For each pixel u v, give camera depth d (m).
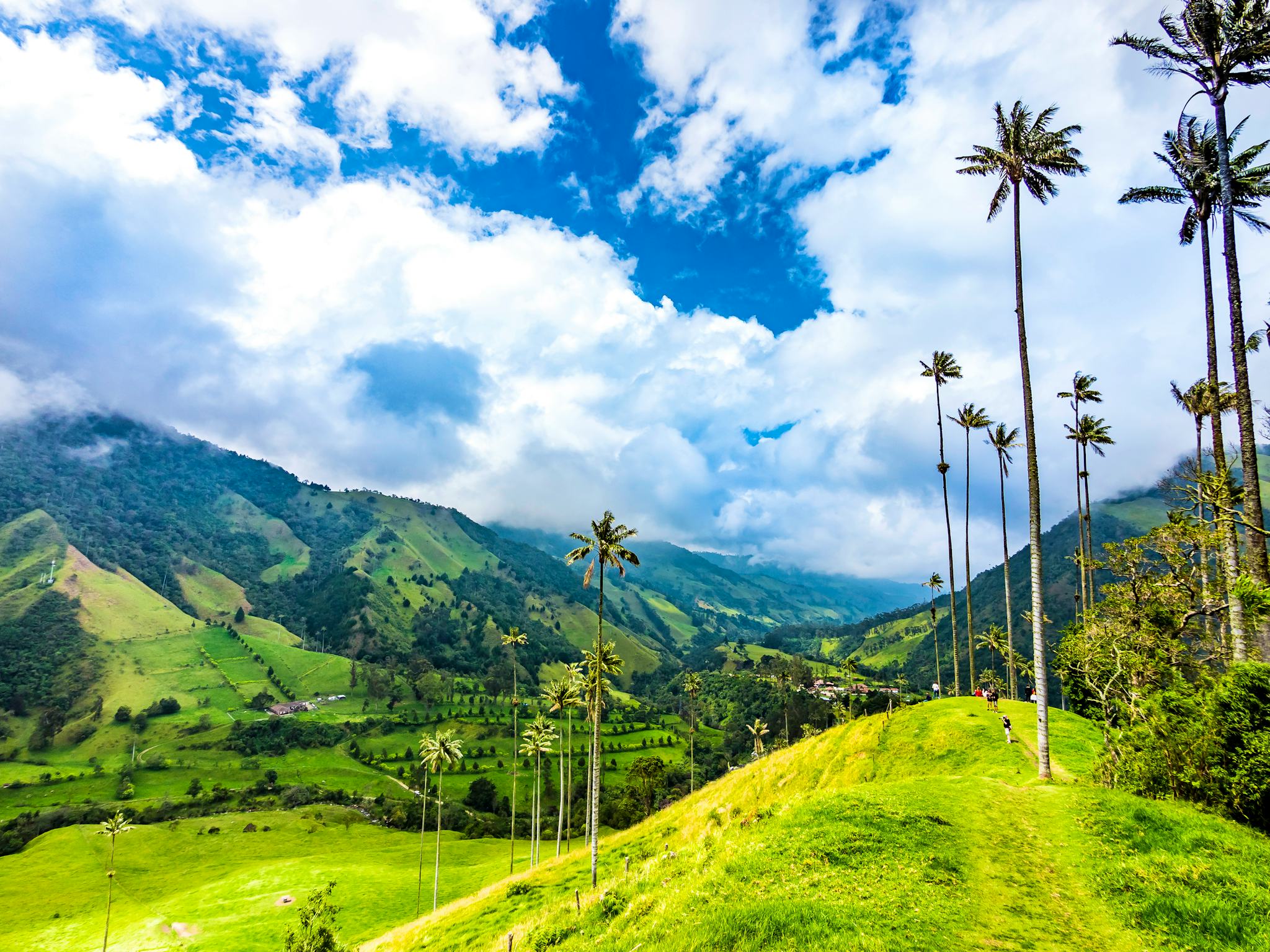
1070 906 15.99
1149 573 42.69
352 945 67.31
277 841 131.38
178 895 97.81
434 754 88.00
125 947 78.00
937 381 75.56
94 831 135.25
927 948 12.65
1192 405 55.91
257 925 78.62
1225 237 33.62
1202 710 21.58
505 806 162.75
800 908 14.09
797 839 21.39
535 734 99.25
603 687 53.12
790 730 188.00
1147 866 16.88
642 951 14.10
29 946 82.56
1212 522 39.06
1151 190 39.03
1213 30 32.19
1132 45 34.72
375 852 116.88
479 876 94.19
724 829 36.06
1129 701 33.38
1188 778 21.53
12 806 161.00
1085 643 40.06
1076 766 34.09
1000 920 14.95
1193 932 13.35
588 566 53.50
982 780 31.19
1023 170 34.94
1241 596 31.14
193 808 158.25
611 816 136.12
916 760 46.38
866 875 17.61
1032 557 33.72
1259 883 14.68
